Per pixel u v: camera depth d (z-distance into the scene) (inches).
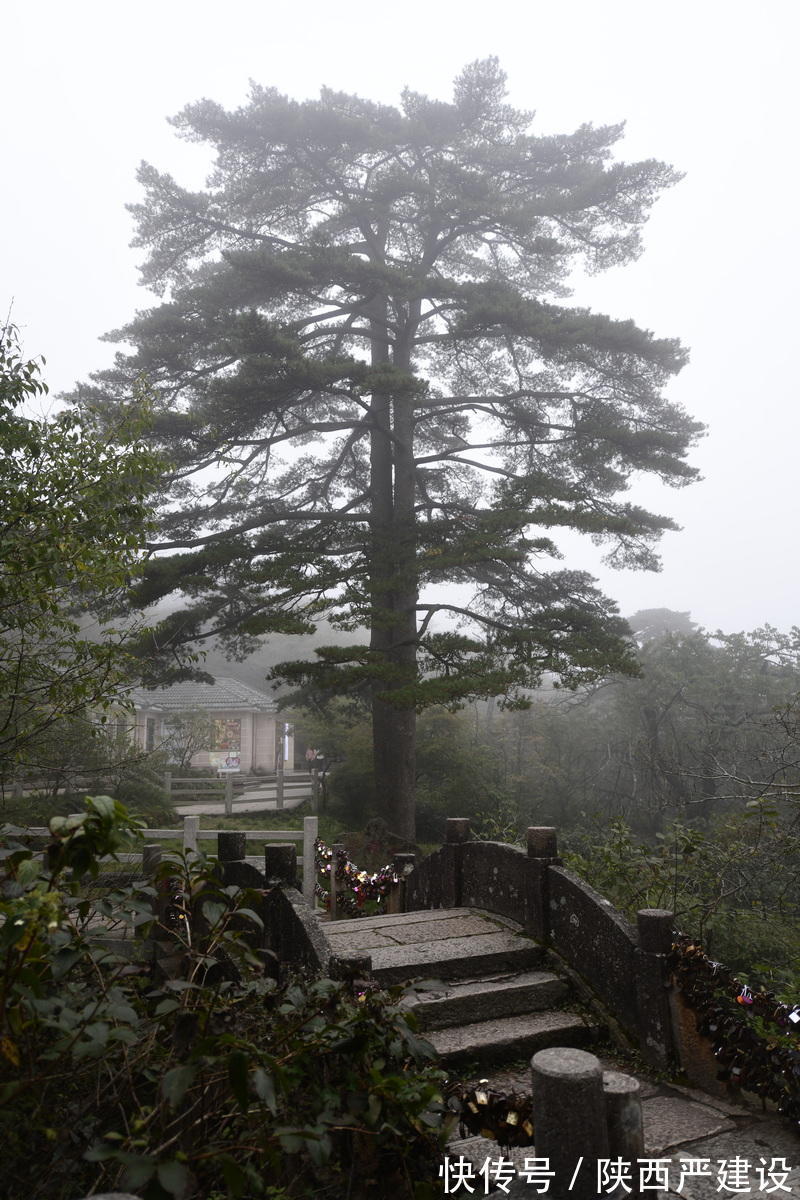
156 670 653.3
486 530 618.5
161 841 371.6
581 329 647.8
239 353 589.6
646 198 728.3
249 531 748.6
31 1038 96.9
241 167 759.7
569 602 748.0
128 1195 68.4
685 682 834.2
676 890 254.1
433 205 697.0
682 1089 158.9
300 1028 105.8
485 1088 121.3
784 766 350.0
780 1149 134.3
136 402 282.7
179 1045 94.3
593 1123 95.7
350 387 655.8
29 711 252.4
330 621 589.9
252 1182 91.7
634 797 840.9
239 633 625.6
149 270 797.9
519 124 776.3
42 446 240.7
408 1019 106.2
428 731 936.3
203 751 1203.9
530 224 696.4
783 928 331.3
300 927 175.2
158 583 579.8
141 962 125.6
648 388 733.9
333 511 810.2
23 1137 97.7
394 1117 99.4
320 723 1027.3
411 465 725.9
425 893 275.6
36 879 88.9
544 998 188.7
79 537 238.2
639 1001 173.2
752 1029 151.5
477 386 859.4
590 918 192.9
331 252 629.9
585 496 695.7
